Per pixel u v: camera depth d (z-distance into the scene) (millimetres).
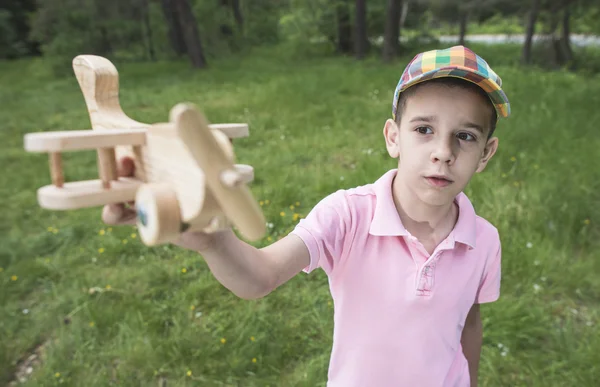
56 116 8242
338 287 1177
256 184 4570
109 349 2547
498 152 4504
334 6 18016
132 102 9008
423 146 1018
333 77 9734
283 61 16219
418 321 1131
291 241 1058
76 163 5551
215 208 629
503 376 2291
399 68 11625
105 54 17219
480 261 1195
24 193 4820
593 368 2225
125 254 3498
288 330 2596
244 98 8461
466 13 16578
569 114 5793
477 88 1009
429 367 1151
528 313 2580
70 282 3189
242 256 855
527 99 6672
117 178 714
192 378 2332
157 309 2789
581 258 3113
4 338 2713
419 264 1123
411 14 18766
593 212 3480
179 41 18828
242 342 2502
